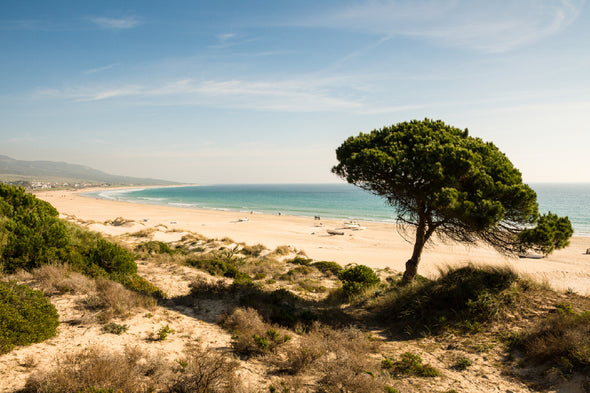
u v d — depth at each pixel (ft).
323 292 50.39
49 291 26.55
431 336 28.76
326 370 19.75
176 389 15.29
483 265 36.22
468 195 33.71
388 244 138.72
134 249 64.13
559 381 19.45
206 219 237.04
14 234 32.48
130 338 21.26
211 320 28.78
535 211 32.58
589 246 131.85
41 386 12.87
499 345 25.09
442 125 42.29
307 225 205.16
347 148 41.45
